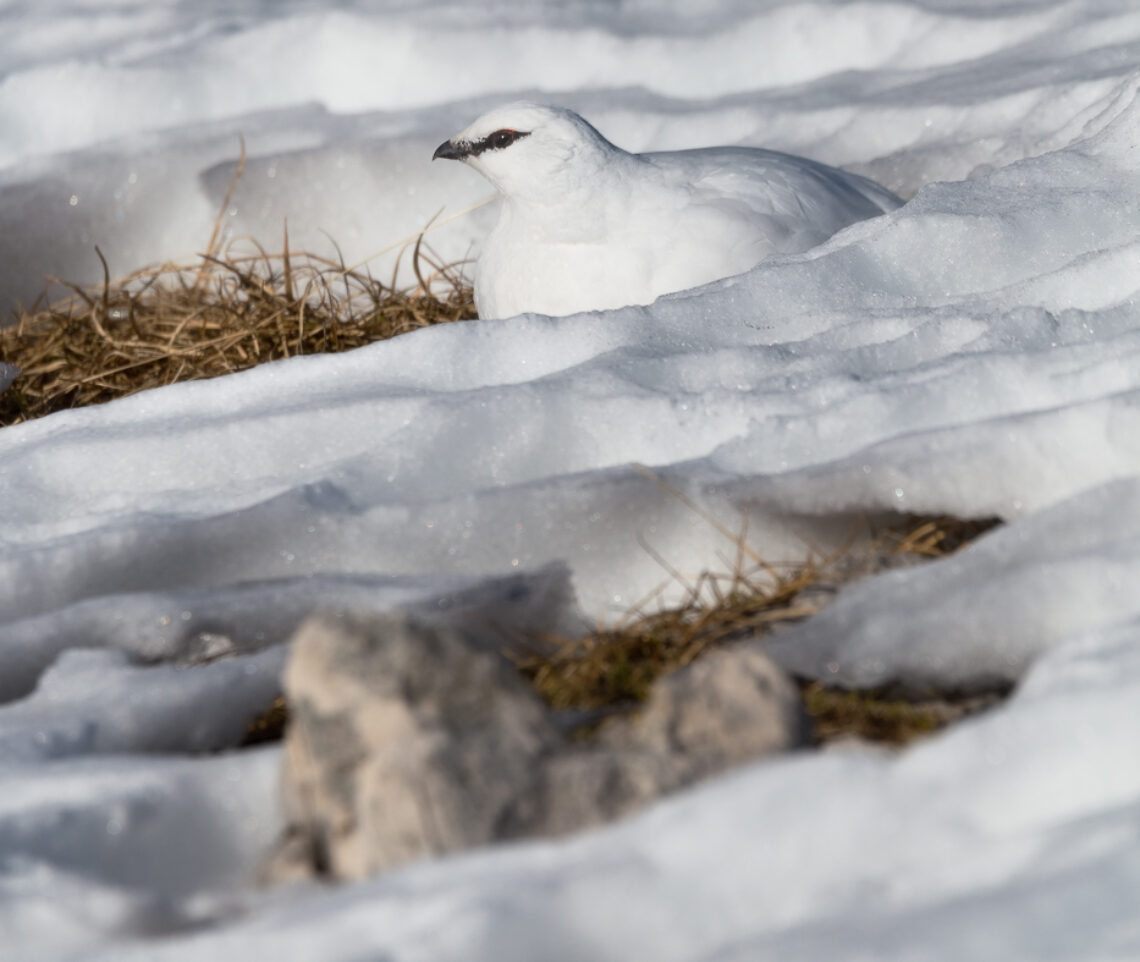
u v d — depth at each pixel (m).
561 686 8.17
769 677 6.57
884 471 9.12
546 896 5.11
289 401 11.58
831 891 5.09
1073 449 8.94
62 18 23.02
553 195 13.40
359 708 6.21
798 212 13.75
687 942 5.10
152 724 8.04
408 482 10.20
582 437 10.36
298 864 6.25
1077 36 20.28
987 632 7.72
